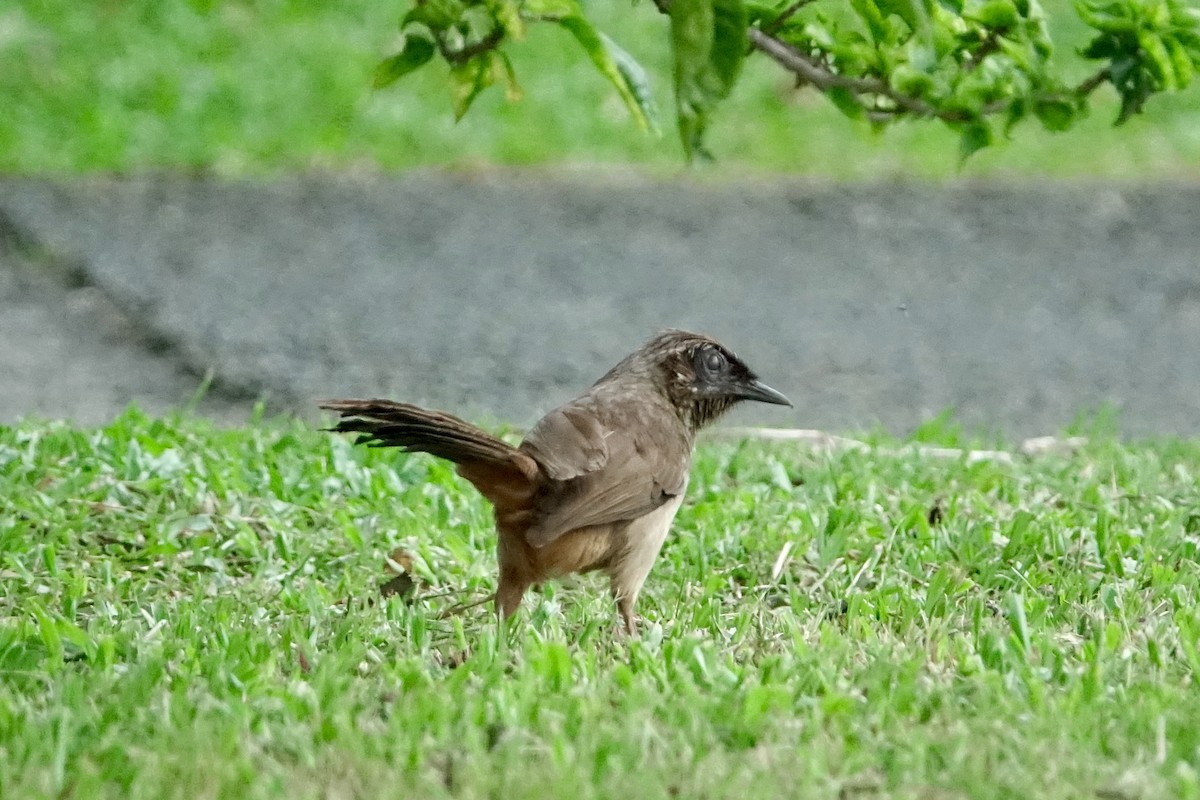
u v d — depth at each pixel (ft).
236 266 76.07
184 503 39.91
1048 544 37.24
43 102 97.66
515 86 31.91
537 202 89.25
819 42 32.99
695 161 24.72
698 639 30.25
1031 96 33.53
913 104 33.22
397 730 25.36
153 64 101.76
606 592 34.99
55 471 41.50
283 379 60.34
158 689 27.55
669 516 32.37
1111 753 25.26
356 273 75.77
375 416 29.19
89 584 34.91
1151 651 29.37
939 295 74.23
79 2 107.45
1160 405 59.00
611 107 101.30
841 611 33.78
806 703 27.02
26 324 66.95
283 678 29.12
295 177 92.32
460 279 75.25
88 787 23.40
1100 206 89.10
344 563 37.17
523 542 31.07
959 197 90.79
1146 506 40.52
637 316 70.18
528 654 28.76
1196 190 92.07
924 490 42.55
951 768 24.35
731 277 76.74
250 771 23.71
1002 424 56.70
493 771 24.21
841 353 65.57
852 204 89.66
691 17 24.11
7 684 28.22
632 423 32.07
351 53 104.88
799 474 44.14
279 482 41.57
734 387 34.01
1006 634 31.07
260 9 108.47
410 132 98.12
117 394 58.44
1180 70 33.65
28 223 81.56
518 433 48.91
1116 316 71.15
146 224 82.58
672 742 25.14
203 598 34.04
